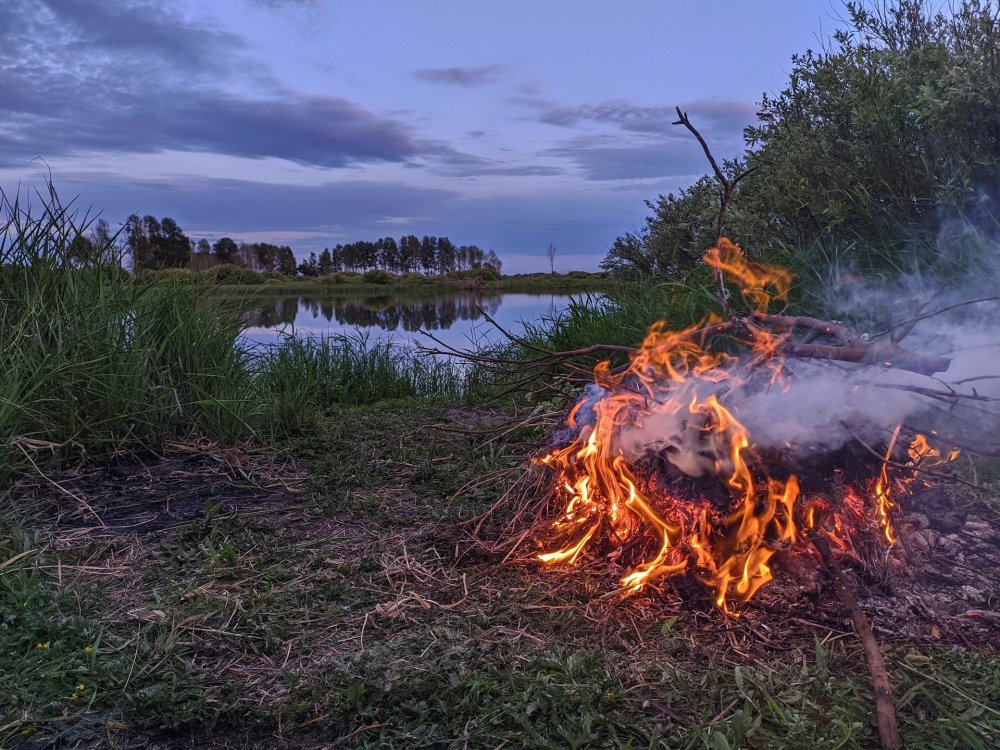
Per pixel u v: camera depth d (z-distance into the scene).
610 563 2.88
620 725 1.92
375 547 3.16
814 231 5.57
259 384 5.52
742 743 1.86
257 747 1.92
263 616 2.58
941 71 4.87
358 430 5.14
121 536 3.30
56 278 4.63
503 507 3.49
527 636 2.41
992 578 2.70
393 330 11.07
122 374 4.41
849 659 2.25
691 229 7.29
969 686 2.08
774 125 5.94
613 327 5.90
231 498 3.79
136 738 1.96
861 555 2.67
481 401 6.13
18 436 3.90
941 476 2.99
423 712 1.99
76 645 2.37
